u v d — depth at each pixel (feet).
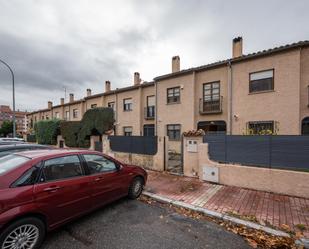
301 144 18.52
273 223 13.32
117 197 15.97
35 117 138.41
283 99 37.58
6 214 8.79
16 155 12.34
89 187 13.14
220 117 46.19
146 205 16.83
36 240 10.07
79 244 10.93
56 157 12.05
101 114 44.91
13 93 57.11
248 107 41.60
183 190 20.48
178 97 53.98
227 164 22.44
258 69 40.45
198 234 12.21
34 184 10.28
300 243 11.07
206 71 48.60
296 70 36.22
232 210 15.40
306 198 17.83
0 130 164.86
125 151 35.37
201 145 24.07
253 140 20.98
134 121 66.80
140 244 11.00
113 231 12.37
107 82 82.23
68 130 55.11
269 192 19.53
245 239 11.71
